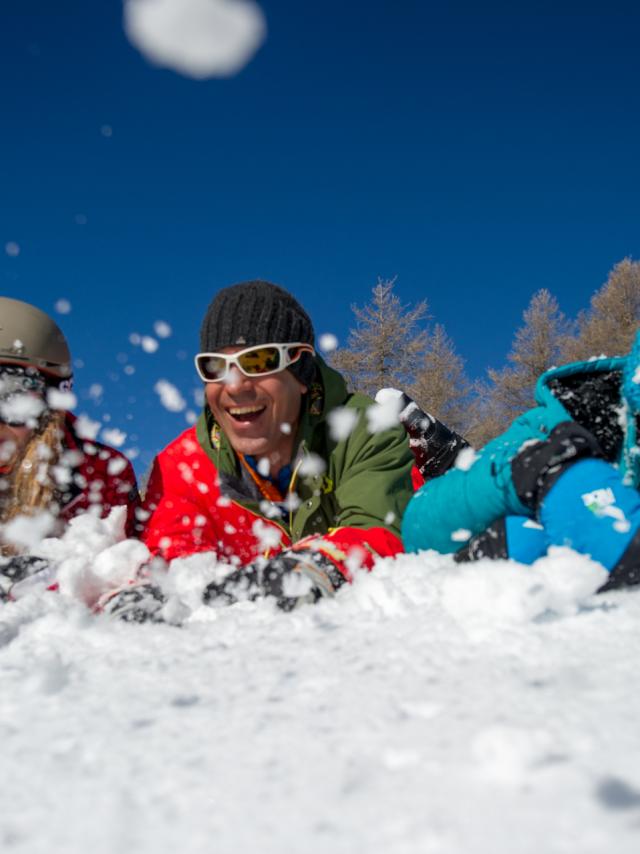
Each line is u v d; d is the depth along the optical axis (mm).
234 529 1856
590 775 422
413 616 880
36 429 1766
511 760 439
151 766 499
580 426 1150
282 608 1124
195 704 617
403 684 621
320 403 1784
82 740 554
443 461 2326
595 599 919
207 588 1229
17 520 1693
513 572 827
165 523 1761
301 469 1746
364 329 16359
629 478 1204
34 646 885
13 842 413
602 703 536
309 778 462
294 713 576
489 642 726
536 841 364
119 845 401
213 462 1788
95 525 1611
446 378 16781
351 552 1302
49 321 1848
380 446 1666
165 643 843
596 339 18859
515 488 1137
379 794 431
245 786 458
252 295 1705
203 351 1773
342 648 756
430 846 371
